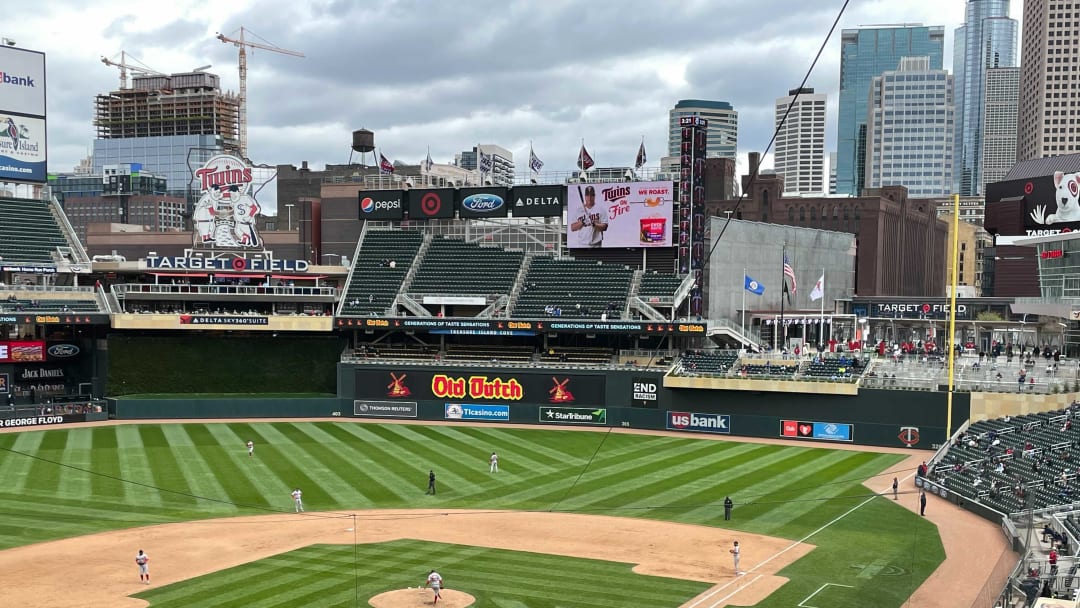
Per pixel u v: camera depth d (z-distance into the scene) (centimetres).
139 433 7225
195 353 8394
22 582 3578
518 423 7938
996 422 6250
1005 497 4741
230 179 9031
